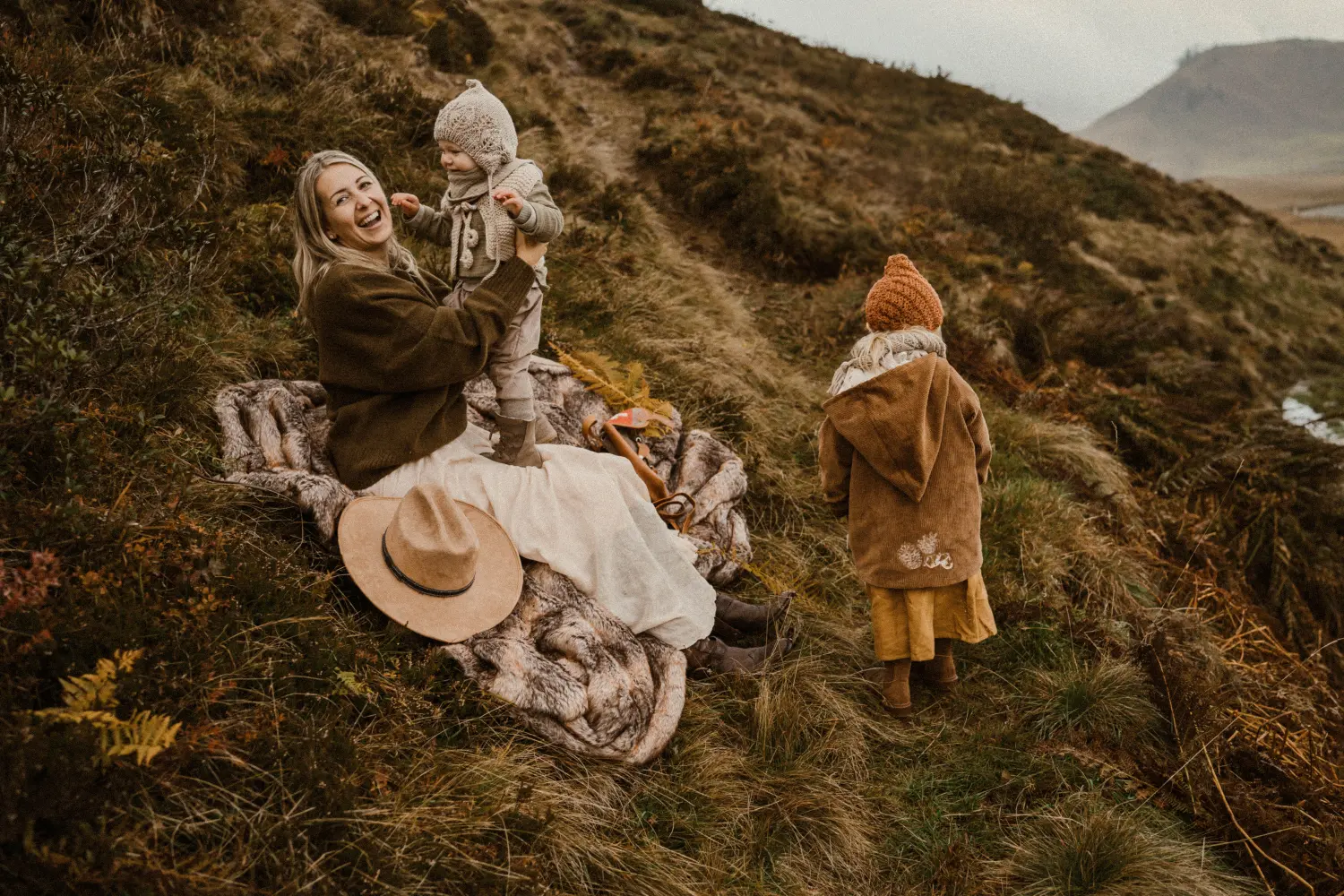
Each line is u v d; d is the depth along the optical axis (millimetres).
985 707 3549
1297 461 6449
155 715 1968
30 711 1770
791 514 4562
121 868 1649
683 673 2898
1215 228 17594
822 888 2637
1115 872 2740
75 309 2742
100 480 2521
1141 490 6113
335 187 2750
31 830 1605
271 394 3113
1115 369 8461
